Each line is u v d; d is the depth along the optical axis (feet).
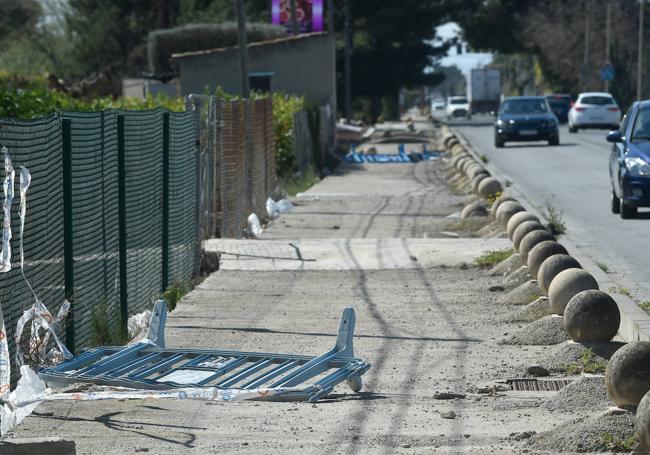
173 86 442.09
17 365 77.77
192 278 141.79
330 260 148.05
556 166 312.71
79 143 92.12
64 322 87.04
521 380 81.05
